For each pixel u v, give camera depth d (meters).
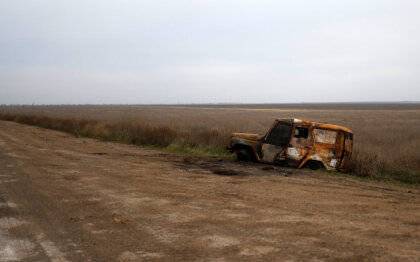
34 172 9.92
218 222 5.61
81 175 9.66
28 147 16.06
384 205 7.11
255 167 12.30
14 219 5.77
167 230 5.22
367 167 12.04
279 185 9.02
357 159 12.60
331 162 12.14
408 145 19.27
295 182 9.57
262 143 13.07
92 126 27.11
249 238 4.89
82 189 7.96
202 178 9.80
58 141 19.95
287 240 4.82
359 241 4.82
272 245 4.62
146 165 12.08
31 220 5.71
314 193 8.12
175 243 4.70
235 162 13.48
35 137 21.80
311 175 10.98
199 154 16.39
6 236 5.00
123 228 5.32
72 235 5.03
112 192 7.70
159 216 5.93
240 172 11.15
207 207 6.54
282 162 12.62
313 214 6.18
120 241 4.78
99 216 5.93
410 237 5.04
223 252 4.38
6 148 15.35
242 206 6.64
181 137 19.30
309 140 12.33
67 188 8.04
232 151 14.11
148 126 22.92
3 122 39.53
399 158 14.08
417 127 34.31
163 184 8.70
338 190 8.65
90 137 24.44
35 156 13.21
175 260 4.14
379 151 14.73
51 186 8.22
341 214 6.25
